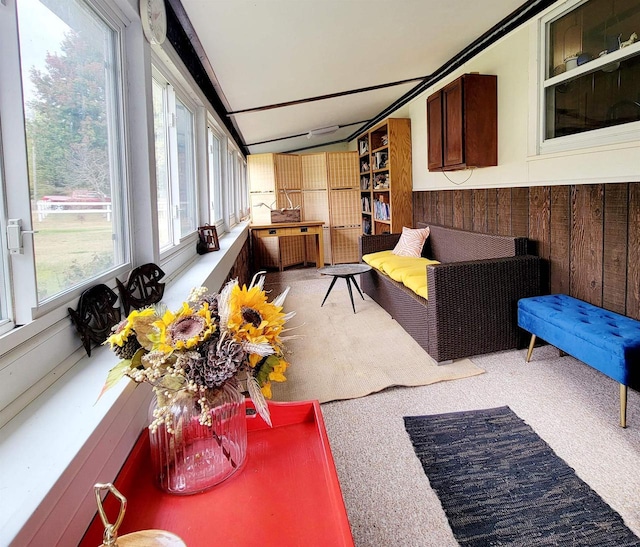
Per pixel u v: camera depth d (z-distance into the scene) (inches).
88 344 45.8
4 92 36.5
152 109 70.7
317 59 130.6
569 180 102.8
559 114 107.9
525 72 116.6
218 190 179.3
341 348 119.8
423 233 170.2
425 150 186.4
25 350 36.8
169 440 34.0
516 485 61.7
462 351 105.1
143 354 31.8
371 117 249.1
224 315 32.6
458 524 55.2
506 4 109.9
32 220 39.4
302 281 223.3
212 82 136.3
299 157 276.7
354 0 95.0
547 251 111.6
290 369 106.3
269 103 174.1
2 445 29.7
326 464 35.9
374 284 165.2
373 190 236.5
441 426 77.9
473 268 103.0
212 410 33.6
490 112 130.7
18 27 38.1
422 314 112.9
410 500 59.7
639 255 85.6
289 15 96.6
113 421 35.0
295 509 31.1
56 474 26.6
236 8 89.0
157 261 72.8
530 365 101.7
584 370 97.6
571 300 99.3
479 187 143.4
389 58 141.3
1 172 36.6
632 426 74.7
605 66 92.9
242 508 31.3
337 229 274.8
